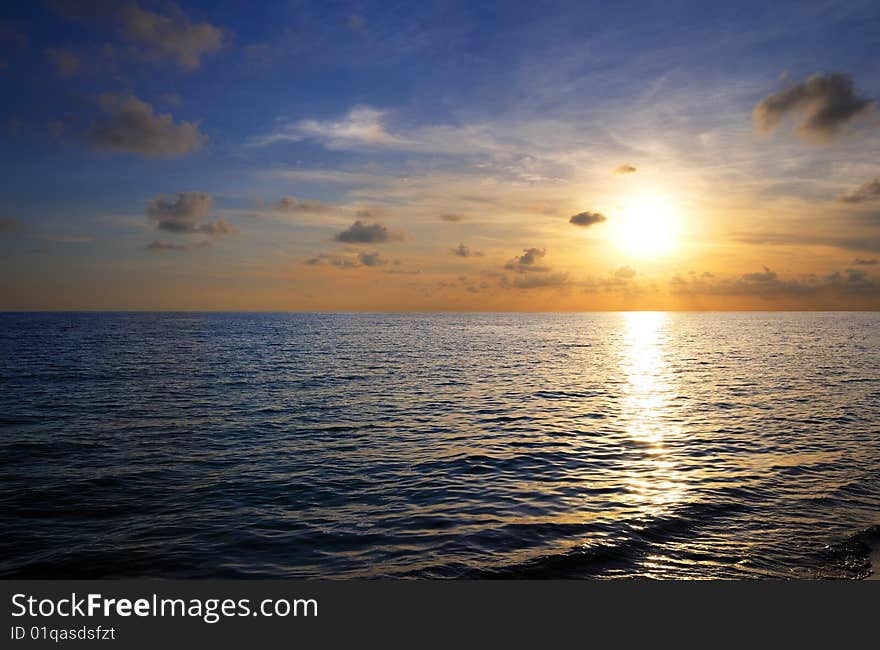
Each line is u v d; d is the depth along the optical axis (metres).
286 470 17.56
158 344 80.12
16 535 12.40
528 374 44.81
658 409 28.77
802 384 38.44
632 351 71.62
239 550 11.73
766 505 14.30
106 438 21.72
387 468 17.81
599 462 18.48
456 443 21.19
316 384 38.06
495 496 15.10
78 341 86.12
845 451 19.83
